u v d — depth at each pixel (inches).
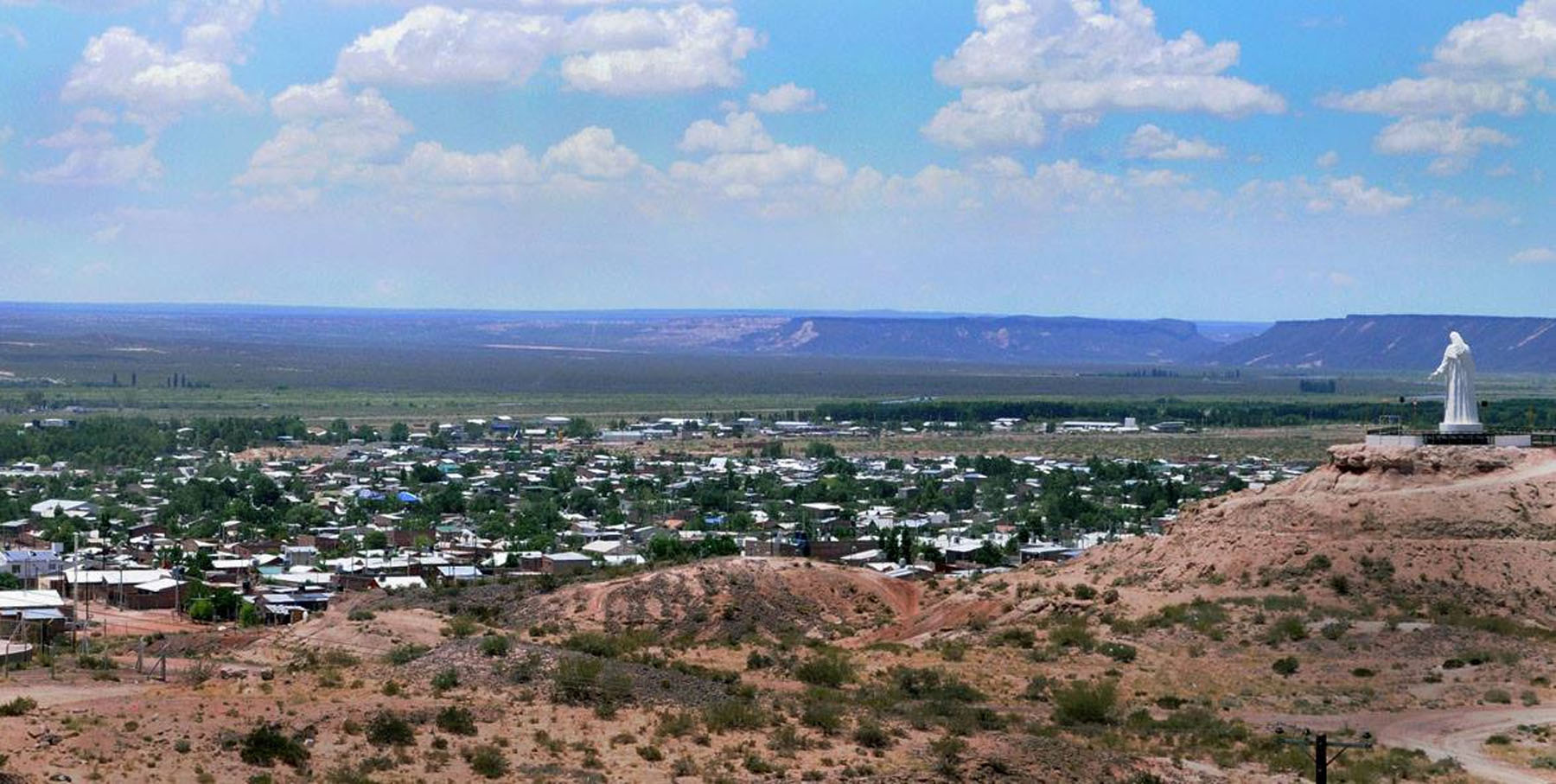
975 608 5910.4
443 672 4170.8
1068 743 3951.8
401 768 3373.5
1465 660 4842.5
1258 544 5821.9
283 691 4005.9
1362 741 3981.3
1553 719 4360.2
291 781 3253.0
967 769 3599.9
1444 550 5565.9
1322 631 5118.1
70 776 3149.6
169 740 3417.8
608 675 4190.5
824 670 4658.0
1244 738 4146.2
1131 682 4773.6
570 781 3356.3
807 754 3678.6
